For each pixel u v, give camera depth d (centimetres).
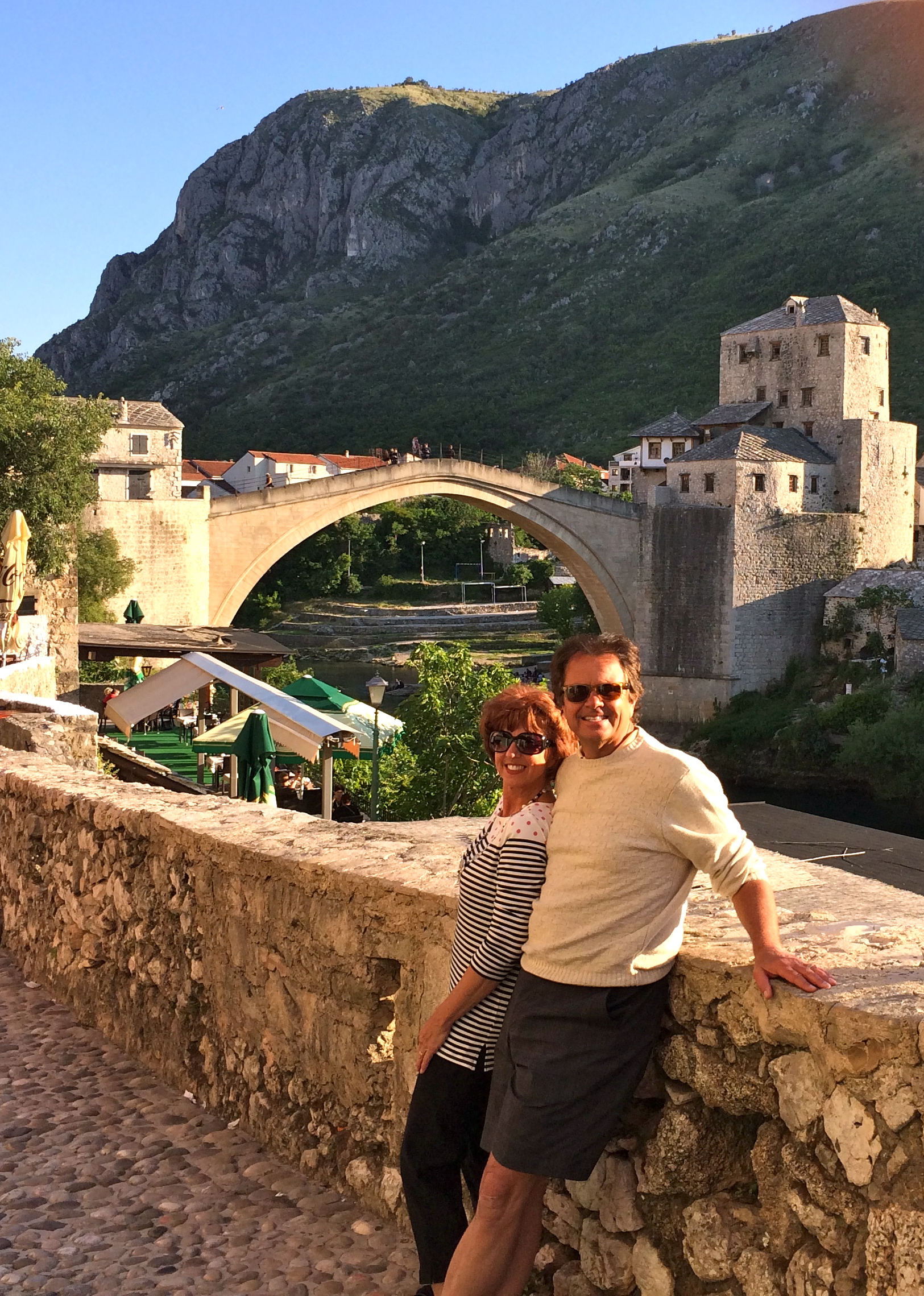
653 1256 385
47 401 4200
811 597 8806
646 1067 380
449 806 3594
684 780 363
